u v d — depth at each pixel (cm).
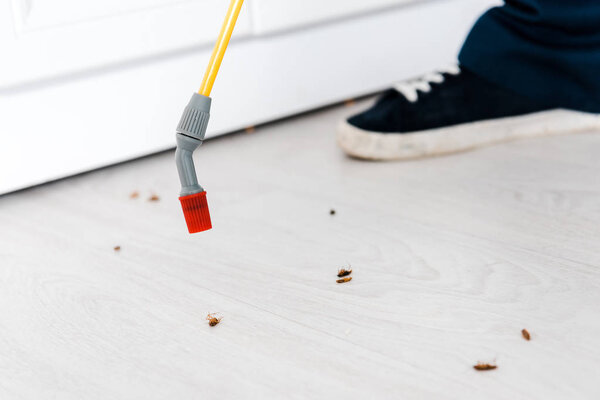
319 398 75
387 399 74
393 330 81
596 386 74
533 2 112
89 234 103
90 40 112
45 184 118
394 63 140
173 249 98
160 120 121
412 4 139
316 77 133
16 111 111
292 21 126
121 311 88
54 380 79
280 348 80
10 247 101
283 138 128
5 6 106
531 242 92
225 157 122
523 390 74
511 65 115
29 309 89
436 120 115
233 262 94
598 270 87
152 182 116
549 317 81
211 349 81
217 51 86
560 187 103
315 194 108
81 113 115
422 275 89
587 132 120
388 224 99
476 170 110
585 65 113
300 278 90
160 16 116
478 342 79
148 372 79
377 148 115
